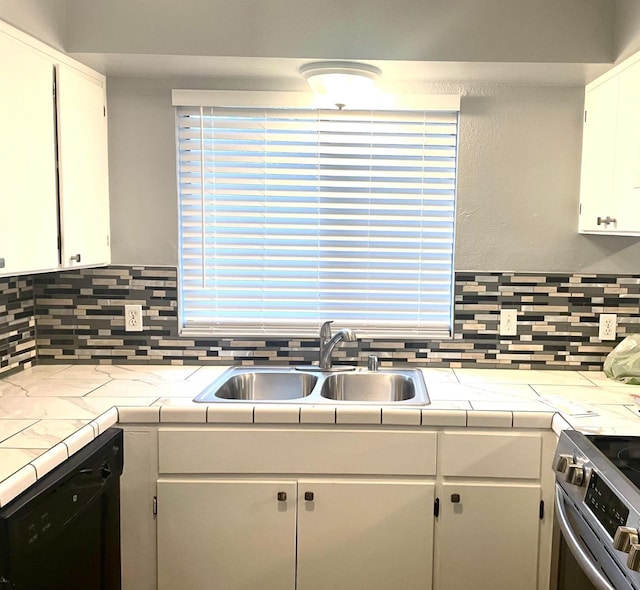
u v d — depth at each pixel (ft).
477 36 6.82
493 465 6.40
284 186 8.37
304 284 8.57
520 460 6.38
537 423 6.29
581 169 7.97
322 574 6.57
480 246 8.20
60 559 4.89
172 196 8.18
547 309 8.22
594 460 4.82
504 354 8.30
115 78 7.97
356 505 6.46
